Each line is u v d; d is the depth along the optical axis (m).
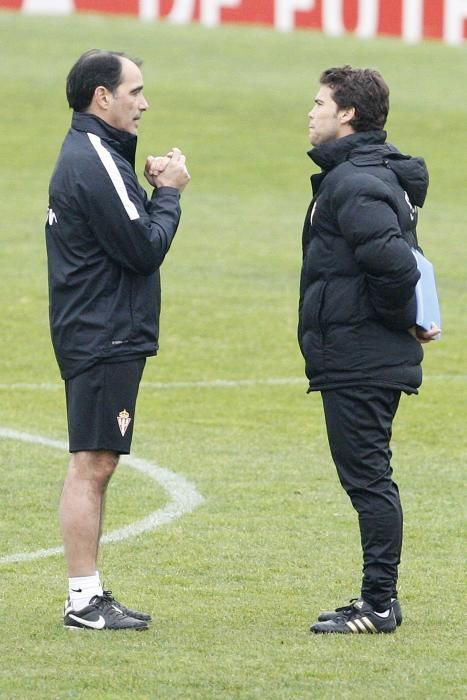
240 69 117.94
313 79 115.81
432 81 116.12
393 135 99.62
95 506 21.59
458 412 40.28
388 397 21.44
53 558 26.08
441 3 130.62
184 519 28.91
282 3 132.50
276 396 42.28
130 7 132.50
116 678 19.11
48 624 21.73
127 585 24.25
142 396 41.94
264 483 32.00
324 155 21.38
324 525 28.53
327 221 21.30
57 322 21.52
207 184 85.88
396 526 21.38
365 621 21.36
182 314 54.66
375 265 20.64
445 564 25.78
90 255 21.34
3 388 42.84
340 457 21.55
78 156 21.31
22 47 119.62
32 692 18.55
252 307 56.44
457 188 86.94
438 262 66.62
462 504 30.36
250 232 73.12
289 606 23.03
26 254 65.75
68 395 21.69
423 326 21.30
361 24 131.88
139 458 34.25
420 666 19.81
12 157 89.75
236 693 18.58
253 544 27.08
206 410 40.16
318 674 19.38
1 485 31.59
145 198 22.12
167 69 116.19
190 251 67.69
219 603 23.17
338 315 21.20
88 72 21.50
